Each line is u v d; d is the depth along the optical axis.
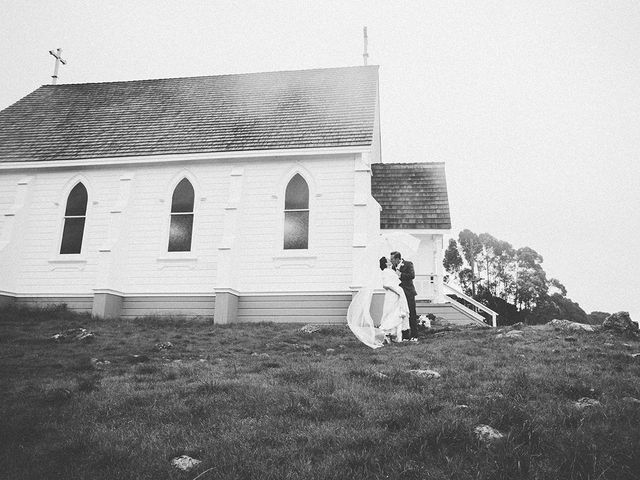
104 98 24.34
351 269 17.84
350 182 18.48
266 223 18.67
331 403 6.50
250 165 19.25
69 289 19.41
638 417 5.83
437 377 8.07
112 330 15.22
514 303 49.84
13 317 17.80
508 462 4.84
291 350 11.99
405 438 5.35
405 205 22.38
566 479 4.67
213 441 5.50
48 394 7.27
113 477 4.92
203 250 18.88
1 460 5.30
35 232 20.09
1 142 21.61
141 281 18.98
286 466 4.93
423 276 21.75
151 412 6.53
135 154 19.69
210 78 25.22
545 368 8.59
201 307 18.47
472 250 54.53
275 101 22.14
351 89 22.12
